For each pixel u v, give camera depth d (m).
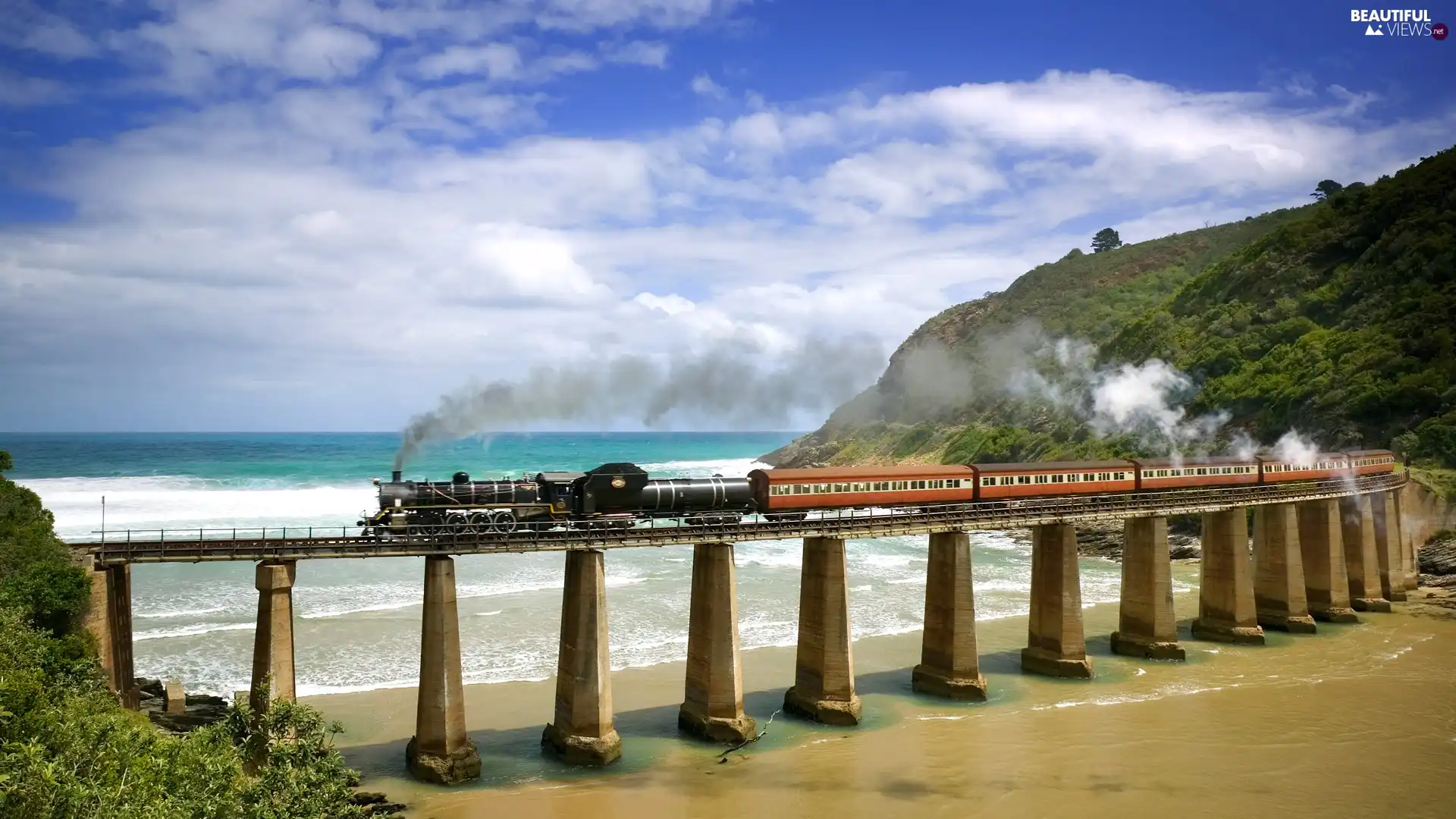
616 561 78.31
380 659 47.03
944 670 42.53
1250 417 98.12
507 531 33.94
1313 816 30.95
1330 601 60.41
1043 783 33.25
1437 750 36.62
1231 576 53.97
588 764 33.69
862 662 48.66
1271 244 124.00
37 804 17.50
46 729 21.50
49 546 32.62
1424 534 74.69
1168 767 34.81
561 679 35.09
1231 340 111.81
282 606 31.59
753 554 85.25
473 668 46.00
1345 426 87.56
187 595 59.25
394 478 48.91
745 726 36.62
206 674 44.06
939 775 33.88
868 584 71.25
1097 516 47.53
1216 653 51.31
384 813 29.75
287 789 20.56
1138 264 192.50
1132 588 50.72
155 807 18.41
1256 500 55.41
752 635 53.91
